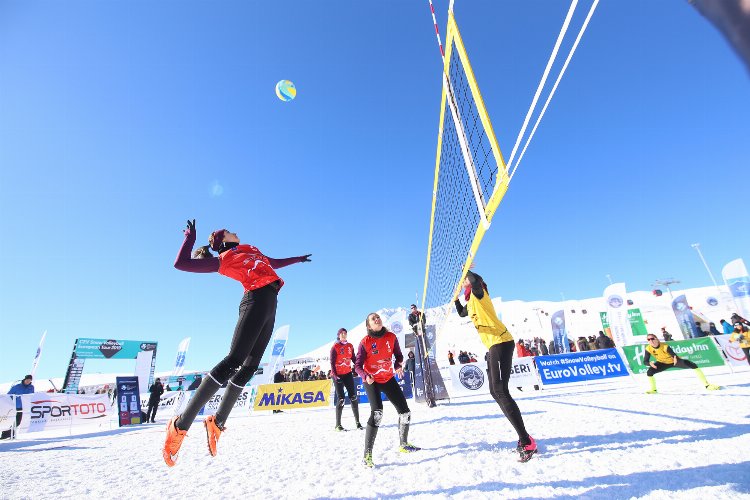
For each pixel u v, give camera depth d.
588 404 5.48
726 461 2.22
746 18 0.37
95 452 5.26
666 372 10.37
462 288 4.19
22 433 9.74
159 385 12.11
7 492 3.05
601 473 2.26
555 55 1.84
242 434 5.94
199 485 2.83
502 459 2.82
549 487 2.11
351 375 5.85
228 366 2.07
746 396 4.90
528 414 5.03
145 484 3.00
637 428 3.40
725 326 12.80
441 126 4.82
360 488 2.44
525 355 12.19
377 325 3.46
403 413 3.49
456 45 3.31
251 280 2.33
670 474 2.11
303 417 8.62
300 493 2.43
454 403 8.02
